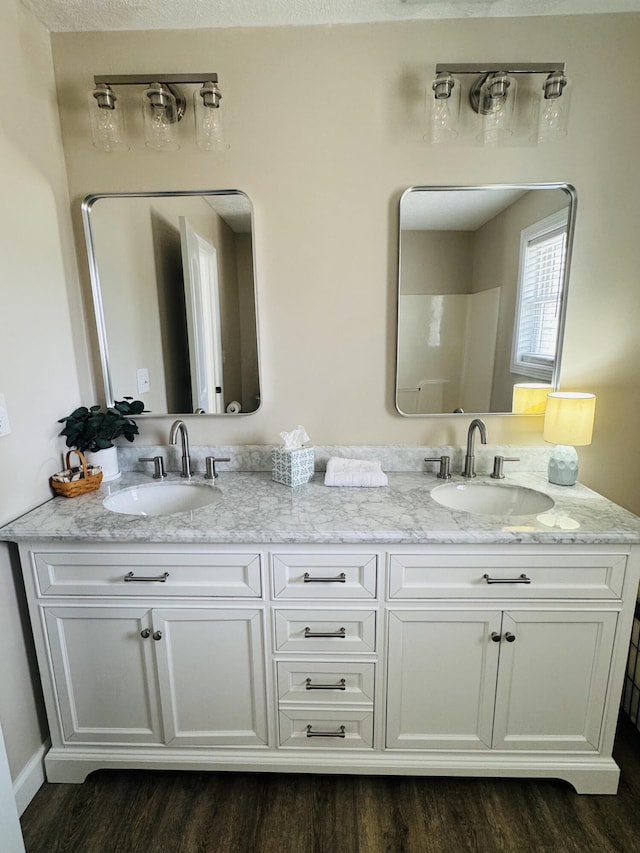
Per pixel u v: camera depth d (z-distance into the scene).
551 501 1.49
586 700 1.36
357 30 1.51
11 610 1.35
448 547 1.27
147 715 1.42
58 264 1.58
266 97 1.56
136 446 1.80
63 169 1.61
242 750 1.43
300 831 1.29
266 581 1.31
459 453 1.77
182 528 1.29
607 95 1.53
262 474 1.78
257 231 1.65
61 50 1.54
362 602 1.32
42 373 1.50
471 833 1.29
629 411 1.74
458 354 1.71
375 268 1.66
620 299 1.66
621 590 1.28
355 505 1.45
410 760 1.41
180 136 1.59
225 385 1.76
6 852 0.97
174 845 1.26
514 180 1.59
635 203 1.60
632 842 1.26
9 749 1.33
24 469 1.41
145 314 1.72
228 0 1.40
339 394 1.76
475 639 1.33
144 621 1.35
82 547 1.31
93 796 1.40
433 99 1.47
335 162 1.59
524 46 1.50
